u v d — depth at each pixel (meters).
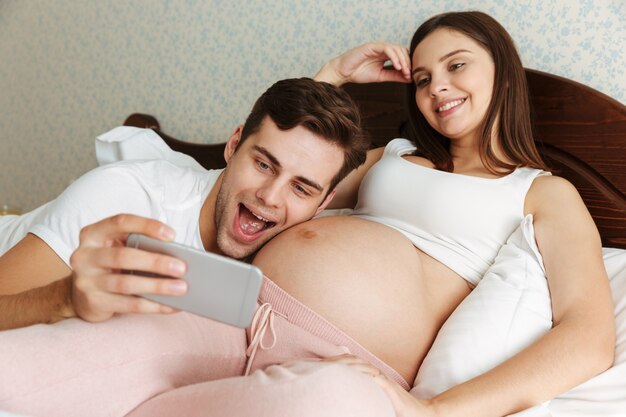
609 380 0.86
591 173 1.34
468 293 1.13
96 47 2.44
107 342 0.66
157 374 0.70
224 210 1.05
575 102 1.34
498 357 0.89
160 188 1.06
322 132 1.01
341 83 1.52
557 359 0.85
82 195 0.97
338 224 1.10
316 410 0.57
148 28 2.27
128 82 2.35
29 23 2.67
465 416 0.79
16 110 2.73
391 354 0.97
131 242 0.65
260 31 1.97
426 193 1.21
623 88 1.38
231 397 0.60
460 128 1.26
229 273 0.62
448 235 1.17
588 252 1.00
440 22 1.29
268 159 1.01
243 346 0.84
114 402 0.65
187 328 0.75
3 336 0.61
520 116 1.27
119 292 0.63
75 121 2.54
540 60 1.48
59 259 0.91
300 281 0.98
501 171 1.25
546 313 0.95
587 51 1.42
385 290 0.99
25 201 2.72
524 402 0.82
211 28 2.09
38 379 0.60
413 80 1.41
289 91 1.03
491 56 1.26
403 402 0.75
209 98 2.11
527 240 1.06
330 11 1.81
